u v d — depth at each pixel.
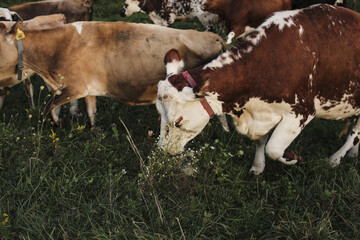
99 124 5.12
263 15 6.02
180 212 3.38
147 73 4.26
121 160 4.05
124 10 8.90
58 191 3.51
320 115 4.03
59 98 4.34
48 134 4.38
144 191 3.59
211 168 4.11
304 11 3.54
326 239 3.08
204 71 3.32
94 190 3.64
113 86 4.40
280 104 3.49
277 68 3.38
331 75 3.61
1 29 4.18
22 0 11.19
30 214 3.21
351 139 4.35
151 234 3.13
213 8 6.19
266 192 3.66
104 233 3.04
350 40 3.61
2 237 3.00
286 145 3.66
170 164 3.71
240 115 3.68
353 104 3.95
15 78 4.62
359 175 3.98
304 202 3.62
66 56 4.23
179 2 8.52
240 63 3.35
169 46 4.18
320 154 4.55
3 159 3.87
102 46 4.23
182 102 3.25
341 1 6.18
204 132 4.80
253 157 4.43
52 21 4.42
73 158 3.97
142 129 5.02
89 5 6.31
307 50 3.42
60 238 3.12
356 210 3.48
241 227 3.37
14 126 4.45
